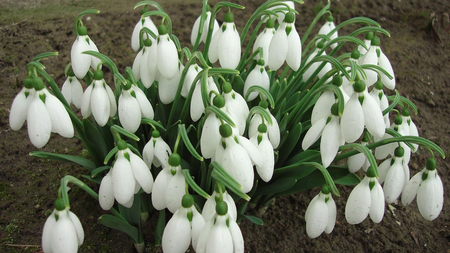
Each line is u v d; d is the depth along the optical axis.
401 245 0.35
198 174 0.31
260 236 0.35
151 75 0.28
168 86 0.29
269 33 0.30
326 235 0.35
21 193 0.37
